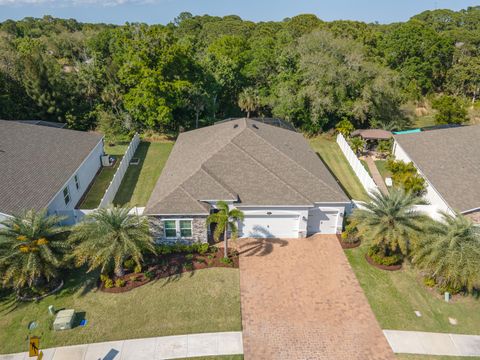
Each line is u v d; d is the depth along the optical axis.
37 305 18.34
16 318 17.58
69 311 17.45
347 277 20.84
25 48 63.28
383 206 20.88
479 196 25.03
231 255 22.25
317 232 24.89
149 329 17.12
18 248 17.55
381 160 37.44
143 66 38.69
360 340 16.81
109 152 38.56
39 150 27.58
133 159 36.62
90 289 19.45
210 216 20.59
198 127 47.34
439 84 70.75
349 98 43.31
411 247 20.44
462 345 16.66
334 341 16.73
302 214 23.31
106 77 44.56
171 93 40.16
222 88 49.03
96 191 30.55
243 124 30.47
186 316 17.92
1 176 22.42
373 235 20.11
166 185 24.41
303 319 17.91
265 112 51.19
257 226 23.91
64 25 121.06
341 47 43.84
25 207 20.97
